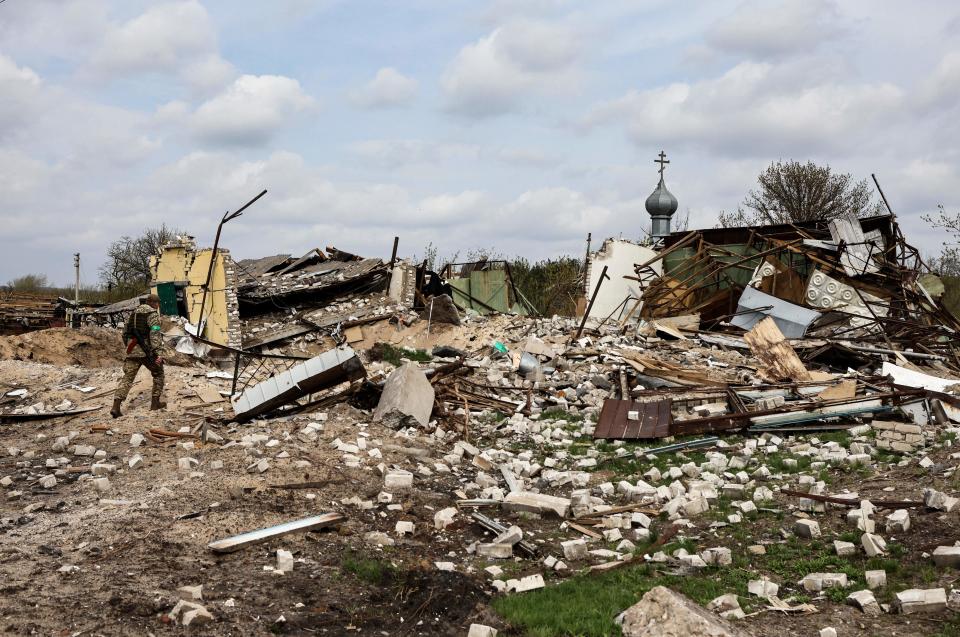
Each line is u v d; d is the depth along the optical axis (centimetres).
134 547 802
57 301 3175
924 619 688
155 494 982
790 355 1864
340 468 1156
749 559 862
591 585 789
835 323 2619
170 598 677
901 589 751
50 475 1055
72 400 1512
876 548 830
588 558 895
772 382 1819
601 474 1258
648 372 1952
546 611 716
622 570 839
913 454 1206
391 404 1459
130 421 1332
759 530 945
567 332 2616
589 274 3152
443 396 1702
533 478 1264
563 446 1452
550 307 3903
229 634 628
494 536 955
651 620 652
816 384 1659
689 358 2259
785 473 1193
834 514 974
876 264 2716
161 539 829
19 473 1084
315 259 3412
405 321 2700
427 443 1380
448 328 2678
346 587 756
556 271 4119
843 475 1148
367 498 1052
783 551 873
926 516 911
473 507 1070
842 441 1333
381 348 2389
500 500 1088
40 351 1878
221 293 2452
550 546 933
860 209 4675
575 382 1927
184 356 2041
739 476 1168
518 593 776
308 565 800
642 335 2616
